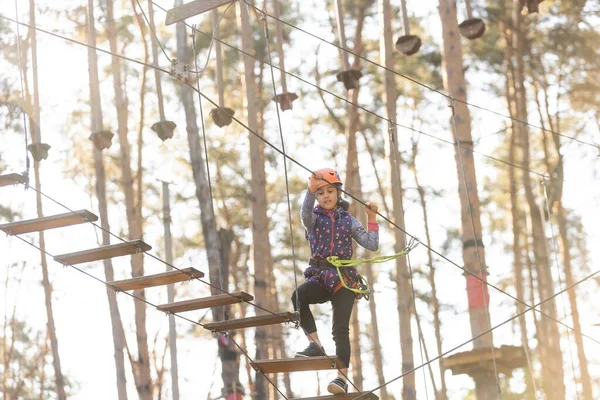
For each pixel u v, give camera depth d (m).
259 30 15.82
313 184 5.43
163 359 18.27
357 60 15.87
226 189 16.98
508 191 16.44
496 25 15.50
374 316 16.06
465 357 9.55
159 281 5.58
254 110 14.08
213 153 16.83
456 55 11.07
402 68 15.51
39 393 18.47
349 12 16.05
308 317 5.36
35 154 8.93
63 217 5.32
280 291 17.27
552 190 15.37
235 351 14.00
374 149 16.73
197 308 5.62
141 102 16.55
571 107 15.77
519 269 15.81
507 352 9.54
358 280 5.42
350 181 15.67
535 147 16.05
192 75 15.88
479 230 10.27
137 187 17.16
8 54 15.37
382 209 17.03
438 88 15.37
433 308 17.33
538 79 15.83
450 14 11.20
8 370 18.52
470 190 10.40
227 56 15.62
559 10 15.26
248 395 17.09
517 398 14.50
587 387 14.50
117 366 15.95
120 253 5.43
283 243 17.31
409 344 13.74
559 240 15.16
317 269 5.34
